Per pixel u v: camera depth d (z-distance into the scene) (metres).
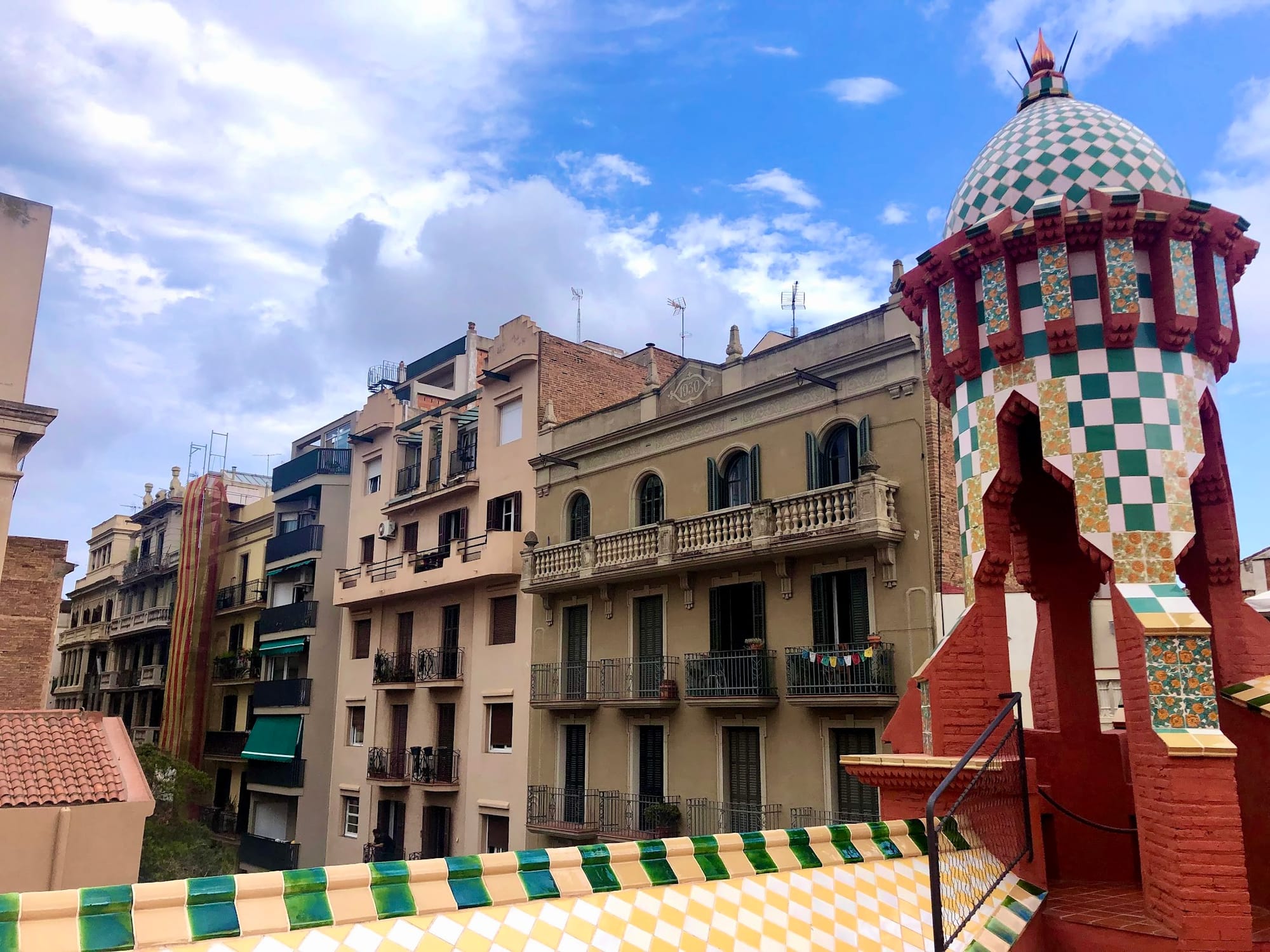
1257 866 7.40
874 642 21.38
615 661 28.27
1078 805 8.59
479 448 36.41
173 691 51.66
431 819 34.94
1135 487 7.17
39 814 16.94
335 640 43.94
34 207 20.83
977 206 8.58
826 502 22.47
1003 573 7.79
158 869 29.55
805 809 22.50
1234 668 7.72
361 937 3.89
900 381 22.23
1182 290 7.47
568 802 28.95
